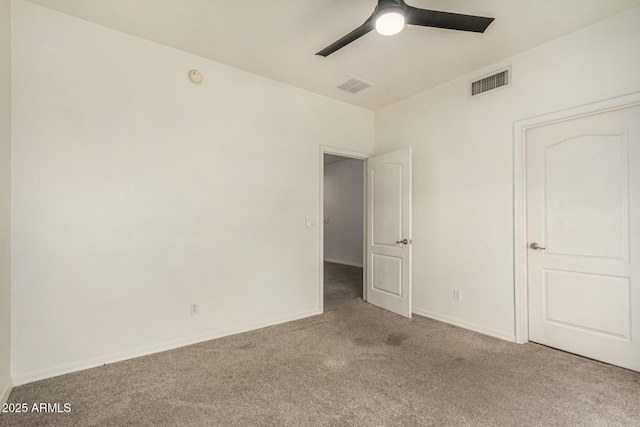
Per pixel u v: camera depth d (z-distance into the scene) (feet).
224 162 9.78
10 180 6.71
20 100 6.87
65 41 7.37
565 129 8.49
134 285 8.25
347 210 24.94
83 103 7.59
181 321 8.99
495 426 5.57
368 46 8.70
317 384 6.98
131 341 8.21
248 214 10.28
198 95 9.30
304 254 11.68
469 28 6.38
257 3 6.95
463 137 10.56
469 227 10.39
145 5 7.02
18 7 6.88
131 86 8.22
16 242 6.81
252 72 10.31
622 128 7.59
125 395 6.54
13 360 6.78
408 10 5.71
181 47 8.84
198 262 9.28
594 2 6.96
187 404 6.24
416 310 12.13
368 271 13.67
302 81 10.98
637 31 7.20
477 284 10.17
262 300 10.59
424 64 9.75
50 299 7.19
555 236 8.71
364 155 13.64
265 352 8.62
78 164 7.52
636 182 7.42
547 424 5.62
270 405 6.22
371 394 6.59
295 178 11.44
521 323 9.17
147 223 8.45
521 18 7.48
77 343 7.50
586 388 6.76
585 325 8.20
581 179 8.24
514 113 9.28
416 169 12.12
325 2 6.89
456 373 7.45
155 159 8.57
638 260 7.39
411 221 11.89
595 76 7.79
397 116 12.87
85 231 7.60
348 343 9.25
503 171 9.53
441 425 5.61
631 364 7.48
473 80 10.27
